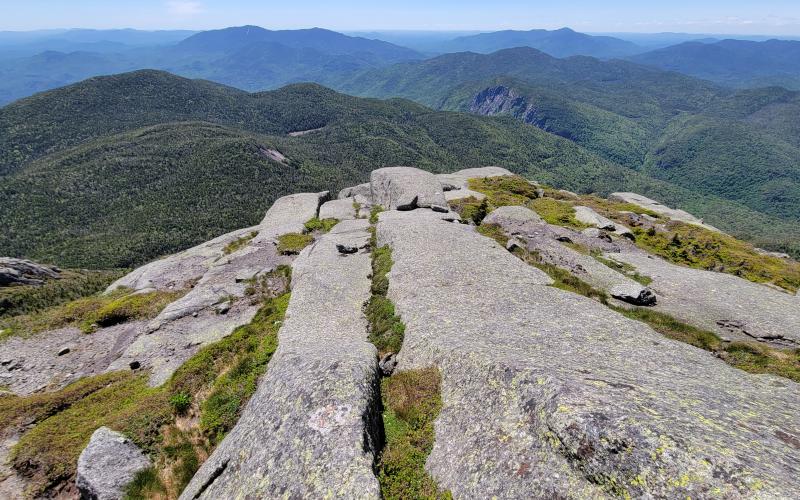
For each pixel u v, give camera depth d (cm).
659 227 5322
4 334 3631
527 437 1235
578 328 2012
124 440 1930
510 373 1466
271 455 1406
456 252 3266
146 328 3222
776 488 859
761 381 1570
